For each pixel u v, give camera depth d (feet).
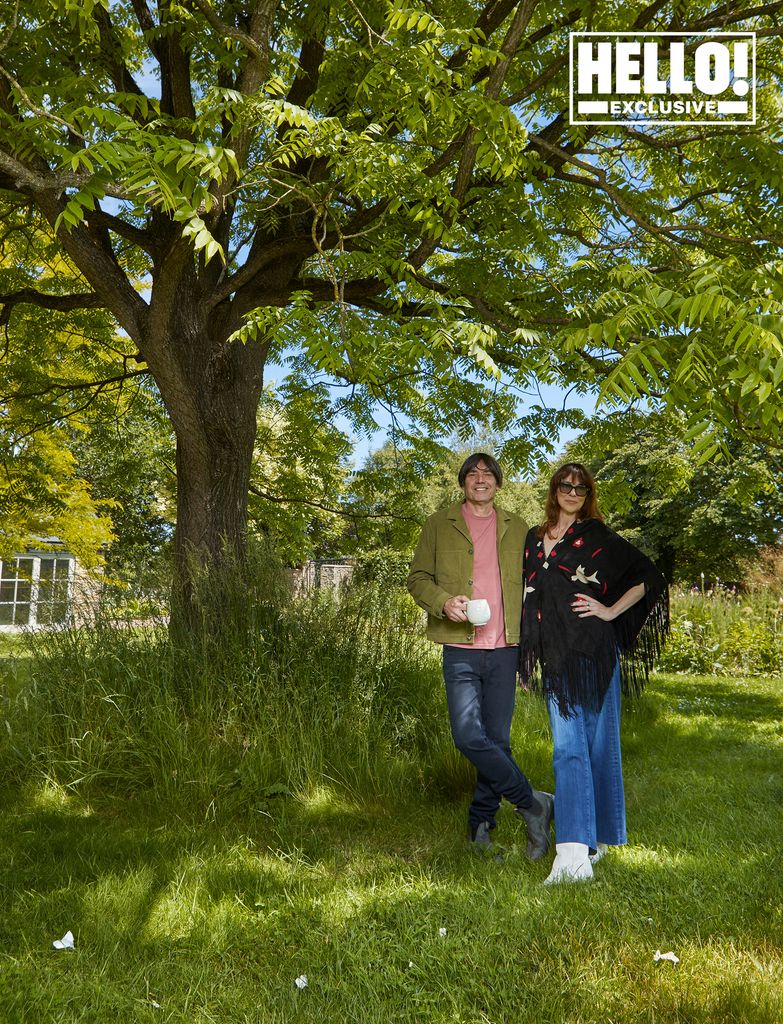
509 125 11.36
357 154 11.43
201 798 12.28
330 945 7.91
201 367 18.57
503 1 14.75
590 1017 6.52
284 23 16.75
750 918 8.40
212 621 15.90
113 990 6.92
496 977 7.18
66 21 14.84
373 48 11.57
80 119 8.00
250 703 14.21
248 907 8.86
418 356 10.68
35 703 14.32
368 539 28.94
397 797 12.78
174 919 8.44
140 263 25.70
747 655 34.47
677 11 15.66
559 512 10.90
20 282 23.17
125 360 27.76
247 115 10.44
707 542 89.45
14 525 29.45
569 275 17.81
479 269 17.08
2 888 9.10
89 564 31.91
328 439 29.96
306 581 18.02
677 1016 6.52
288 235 17.38
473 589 11.33
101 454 31.63
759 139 16.17
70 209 6.80
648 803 13.29
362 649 16.66
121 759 13.21
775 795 13.78
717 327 6.20
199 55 17.46
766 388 5.44
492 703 11.28
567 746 10.03
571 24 16.25
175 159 7.62
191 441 18.51
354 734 14.21
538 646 10.41
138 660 15.08
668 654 35.73
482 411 24.66
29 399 25.99
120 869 9.79
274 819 11.84
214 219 12.93
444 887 9.29
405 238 17.62
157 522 65.77
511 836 11.50
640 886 9.36
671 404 6.31
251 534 18.74
